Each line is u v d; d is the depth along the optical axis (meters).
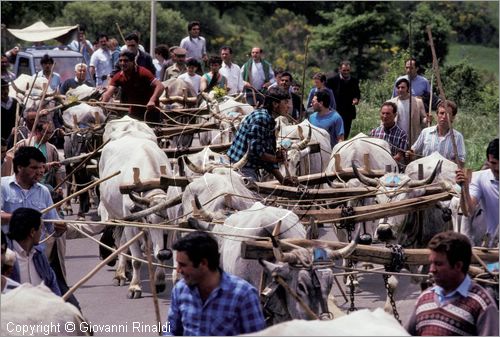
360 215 12.36
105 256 15.78
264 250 9.94
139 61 23.34
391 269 10.34
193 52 29.77
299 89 25.78
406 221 12.87
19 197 11.68
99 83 30.11
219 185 12.38
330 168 15.77
